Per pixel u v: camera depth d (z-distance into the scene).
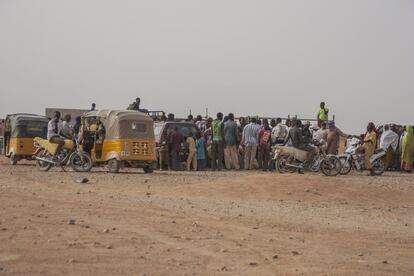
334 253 11.62
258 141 32.66
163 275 9.64
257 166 32.81
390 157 34.28
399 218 16.33
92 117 28.30
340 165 29.34
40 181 22.30
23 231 12.16
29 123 32.53
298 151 29.23
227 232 13.12
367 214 16.78
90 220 13.69
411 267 10.87
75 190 19.69
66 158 27.41
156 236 12.38
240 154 33.34
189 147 31.47
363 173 31.72
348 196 19.38
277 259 10.98
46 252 10.65
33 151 32.44
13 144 32.53
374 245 12.52
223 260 10.73
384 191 20.77
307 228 13.97
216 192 19.67
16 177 23.48
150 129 28.08
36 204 15.54
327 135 31.89
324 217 15.84
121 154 27.23
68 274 9.48
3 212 14.09
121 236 12.19
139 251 11.07
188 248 11.48
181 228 13.28
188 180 24.27
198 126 33.00
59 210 14.79
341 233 13.61
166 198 18.39
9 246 10.92
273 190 19.59
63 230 12.45
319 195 19.33
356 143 30.36
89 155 27.75
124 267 9.98
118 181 23.23
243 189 19.81
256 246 11.91
